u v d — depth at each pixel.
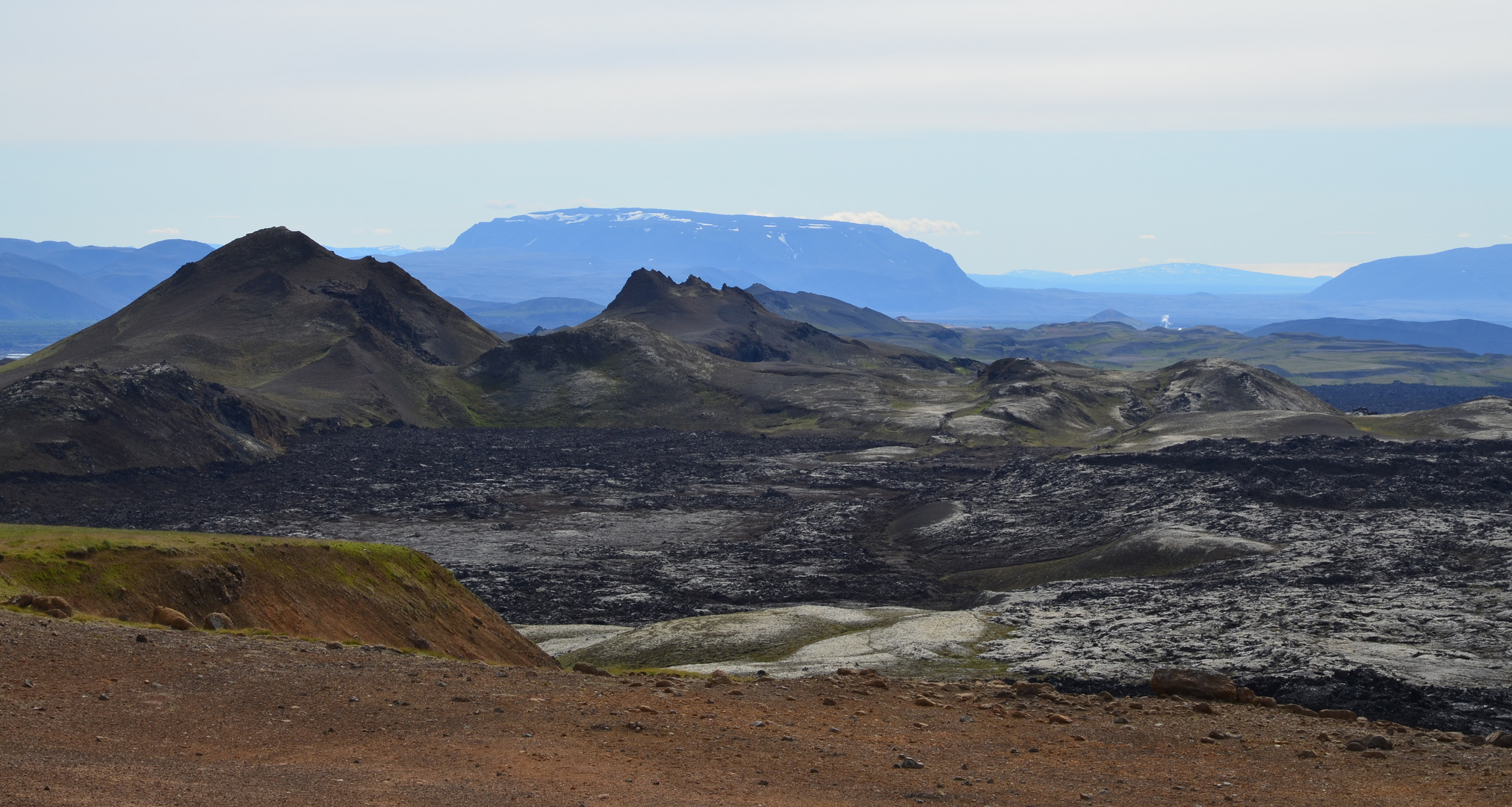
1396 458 189.75
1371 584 111.62
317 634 58.03
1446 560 121.50
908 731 31.09
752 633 104.19
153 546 55.91
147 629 38.00
